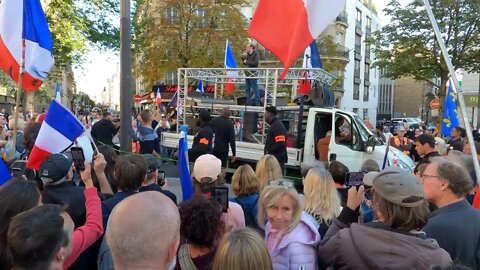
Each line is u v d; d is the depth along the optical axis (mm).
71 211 2900
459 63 18797
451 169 2783
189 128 11703
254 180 3535
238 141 10328
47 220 1792
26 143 4379
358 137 8945
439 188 2791
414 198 2168
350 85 46562
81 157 2811
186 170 3771
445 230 2605
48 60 5039
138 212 1653
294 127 10141
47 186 2986
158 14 25922
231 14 24750
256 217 3420
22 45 4758
